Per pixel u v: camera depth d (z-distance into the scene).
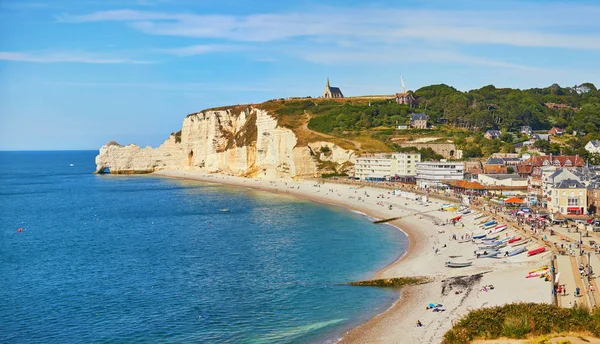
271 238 127.75
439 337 62.25
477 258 95.44
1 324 72.88
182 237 133.25
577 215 125.75
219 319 72.94
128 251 117.75
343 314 73.31
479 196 170.62
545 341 54.88
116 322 72.88
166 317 74.19
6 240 135.50
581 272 78.00
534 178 168.12
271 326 69.88
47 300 82.75
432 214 148.50
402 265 96.06
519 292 73.50
